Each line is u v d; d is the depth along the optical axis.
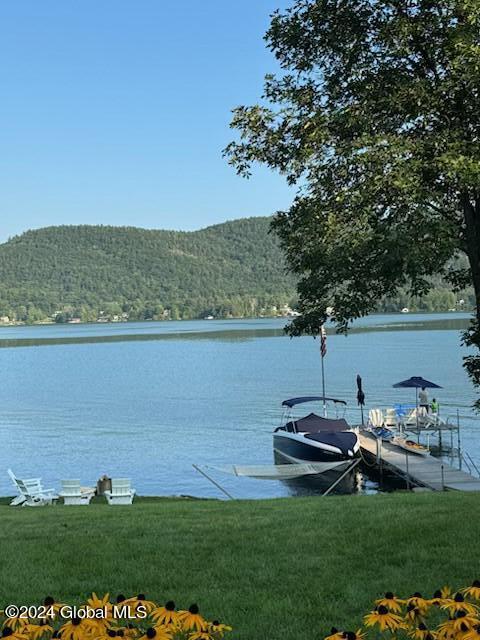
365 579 8.09
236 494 27.83
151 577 8.41
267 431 43.34
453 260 12.58
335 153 10.87
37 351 140.88
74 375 87.44
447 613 6.70
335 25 11.66
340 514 11.91
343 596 7.50
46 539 10.65
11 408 57.72
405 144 10.09
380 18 11.42
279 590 7.79
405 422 37.53
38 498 22.81
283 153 11.93
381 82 11.17
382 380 67.94
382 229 9.96
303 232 12.08
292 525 11.03
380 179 9.94
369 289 12.03
